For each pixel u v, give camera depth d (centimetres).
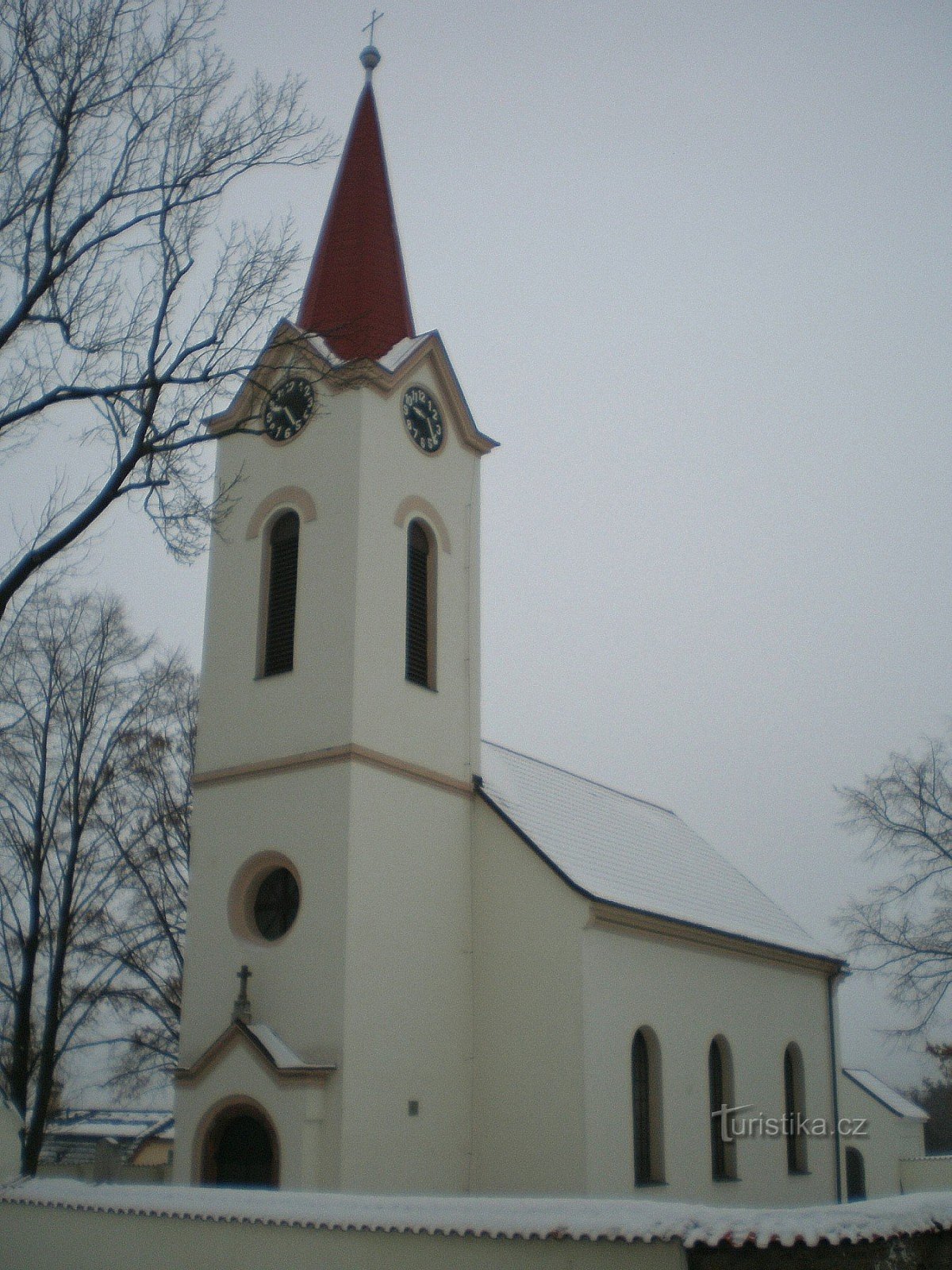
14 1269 1866
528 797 3064
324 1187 2225
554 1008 2533
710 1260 1314
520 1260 1408
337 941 2356
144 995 3369
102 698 3158
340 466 2666
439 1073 2505
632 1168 2556
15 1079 2855
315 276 2994
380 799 2505
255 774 2584
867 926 3856
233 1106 2312
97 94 1673
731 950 3180
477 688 2877
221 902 2544
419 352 2842
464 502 2980
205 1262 1639
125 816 3300
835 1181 3538
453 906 2650
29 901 2966
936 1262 1446
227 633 2739
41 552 1648
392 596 2661
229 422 2866
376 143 3166
